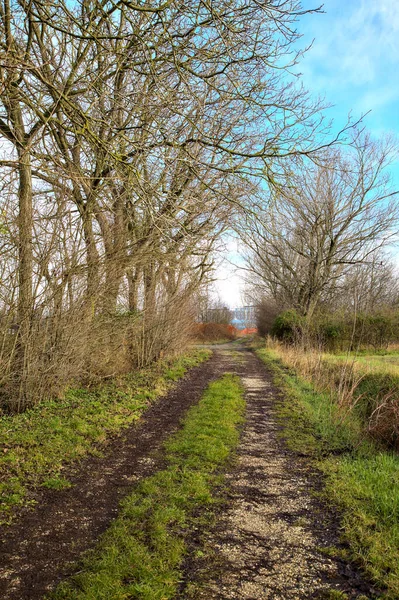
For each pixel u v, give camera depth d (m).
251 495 5.07
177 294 16.25
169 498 4.84
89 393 9.87
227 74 7.36
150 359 14.99
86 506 4.55
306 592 3.28
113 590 3.20
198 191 8.93
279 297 34.88
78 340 9.03
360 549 3.84
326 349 22.56
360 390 10.71
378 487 5.11
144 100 8.25
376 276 30.75
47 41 8.34
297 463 6.22
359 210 27.28
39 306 8.09
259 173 7.51
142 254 10.27
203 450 6.50
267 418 8.95
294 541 4.04
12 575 3.31
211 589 3.29
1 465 5.26
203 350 26.91
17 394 7.90
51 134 6.95
